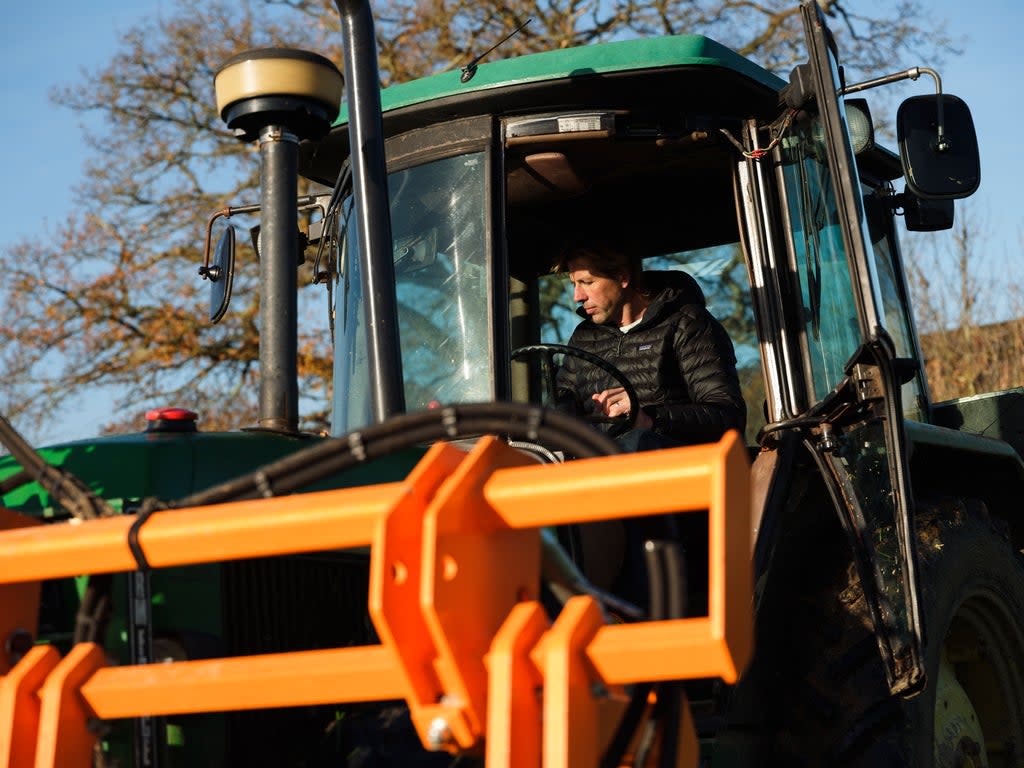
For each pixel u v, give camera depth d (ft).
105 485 7.61
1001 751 12.10
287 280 9.95
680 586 5.66
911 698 10.28
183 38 52.37
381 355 8.43
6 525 6.79
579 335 13.25
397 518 5.44
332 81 10.29
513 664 5.48
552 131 11.20
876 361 9.87
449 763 7.23
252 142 10.61
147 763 6.79
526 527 5.76
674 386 12.51
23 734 6.09
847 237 9.83
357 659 5.66
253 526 5.73
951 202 15.26
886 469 10.14
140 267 51.49
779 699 10.59
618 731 5.65
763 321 11.25
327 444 5.87
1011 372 39.29
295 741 7.94
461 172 11.20
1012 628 12.25
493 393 10.64
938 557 11.23
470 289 10.94
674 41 10.91
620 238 13.24
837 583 10.73
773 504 10.24
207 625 7.59
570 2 49.47
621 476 5.41
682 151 11.92
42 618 7.33
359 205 8.67
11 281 51.26
